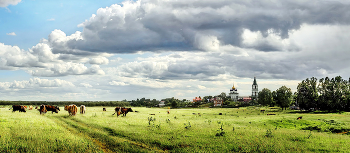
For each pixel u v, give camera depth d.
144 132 22.97
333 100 78.19
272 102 115.50
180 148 17.19
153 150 16.56
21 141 16.94
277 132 24.86
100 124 27.14
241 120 38.31
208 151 16.59
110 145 17.69
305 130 29.06
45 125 24.48
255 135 22.59
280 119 36.94
